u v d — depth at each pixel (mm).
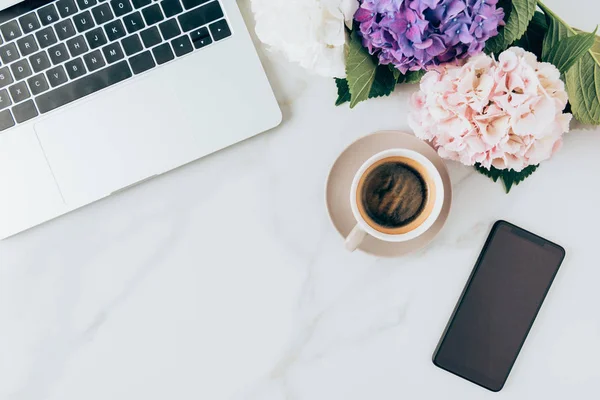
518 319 659
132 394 687
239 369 681
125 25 609
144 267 674
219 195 664
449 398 680
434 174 606
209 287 674
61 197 634
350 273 669
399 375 679
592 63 584
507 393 677
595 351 668
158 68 614
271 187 663
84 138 626
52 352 684
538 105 526
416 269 667
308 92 649
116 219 669
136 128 623
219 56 611
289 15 497
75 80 618
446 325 667
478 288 658
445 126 553
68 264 675
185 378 684
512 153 548
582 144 646
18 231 638
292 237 667
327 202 629
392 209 638
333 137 654
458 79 532
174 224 669
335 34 507
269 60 646
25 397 688
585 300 664
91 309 679
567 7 628
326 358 678
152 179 662
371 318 673
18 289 678
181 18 607
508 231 647
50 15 612
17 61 619
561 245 660
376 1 484
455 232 663
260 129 623
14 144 627
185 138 624
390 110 648
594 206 652
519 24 550
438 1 475
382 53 543
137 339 681
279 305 674
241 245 669
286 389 682
